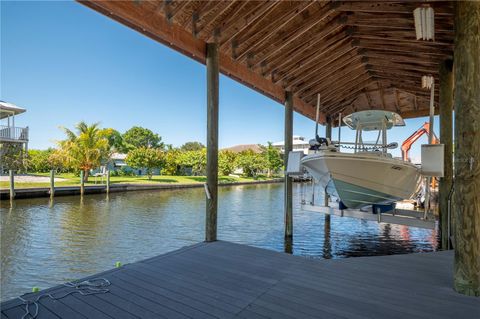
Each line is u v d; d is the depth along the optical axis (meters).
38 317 1.84
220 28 3.88
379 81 6.33
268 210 12.86
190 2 3.44
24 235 8.01
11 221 9.73
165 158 27.88
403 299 2.15
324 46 4.71
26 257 6.24
